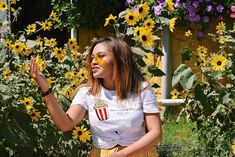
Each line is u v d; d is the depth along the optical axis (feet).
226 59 14.49
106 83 10.09
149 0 22.72
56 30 26.94
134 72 10.05
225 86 14.60
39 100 12.36
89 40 25.62
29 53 13.85
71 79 13.51
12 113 11.62
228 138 15.10
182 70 14.43
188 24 23.81
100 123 9.87
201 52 15.56
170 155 16.37
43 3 26.94
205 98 14.48
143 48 13.32
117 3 24.94
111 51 10.02
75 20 25.29
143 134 10.00
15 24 26.48
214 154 15.53
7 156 11.70
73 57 14.64
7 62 13.06
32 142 11.64
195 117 15.42
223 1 23.53
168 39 23.70
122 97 9.85
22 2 26.78
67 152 12.57
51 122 12.17
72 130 12.39
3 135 11.13
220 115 14.93
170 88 23.98
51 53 14.78
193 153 16.11
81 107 10.14
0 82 12.20
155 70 13.58
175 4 23.15
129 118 9.75
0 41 14.08
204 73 14.57
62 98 12.42
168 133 19.79
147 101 9.89
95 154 9.99
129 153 9.39
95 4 25.03
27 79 12.51
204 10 23.52
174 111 22.03
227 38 15.23
